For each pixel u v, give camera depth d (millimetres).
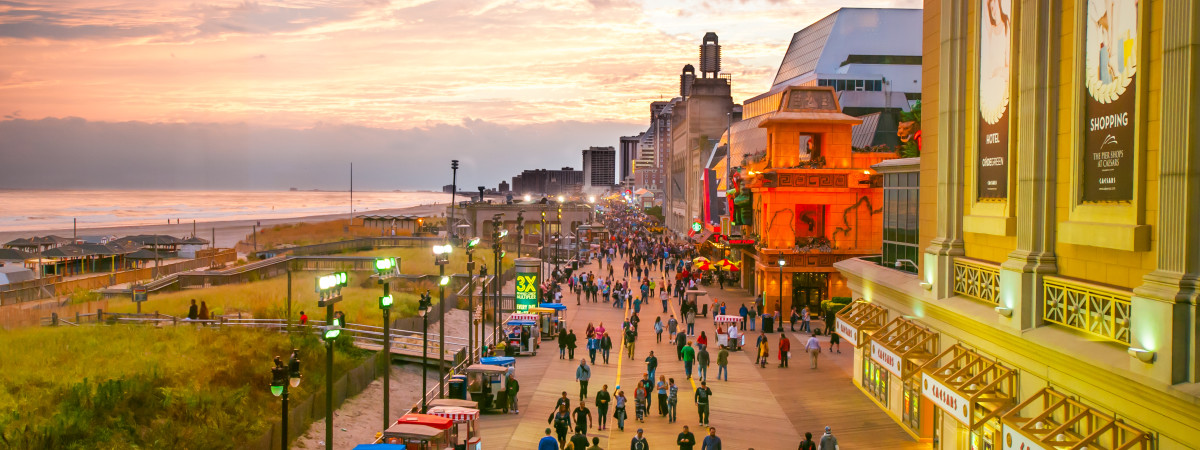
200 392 25000
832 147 48781
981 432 19062
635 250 93375
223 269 70438
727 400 28047
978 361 19609
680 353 35344
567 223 122000
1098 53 14727
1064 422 15602
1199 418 11570
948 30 21828
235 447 21625
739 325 40938
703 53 137875
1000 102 19078
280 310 42250
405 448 18203
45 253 73000
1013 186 18312
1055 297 15992
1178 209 12219
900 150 45875
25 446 19734
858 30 106188
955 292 21438
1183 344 12047
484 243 101750
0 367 27297
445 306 48906
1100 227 14391
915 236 31406
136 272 63000
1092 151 14992
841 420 25453
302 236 124312
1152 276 12750
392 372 33469
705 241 65375
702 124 131750
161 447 21250
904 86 104500
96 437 21250
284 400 16844
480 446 22469
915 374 21328
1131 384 13031
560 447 22359
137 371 26625
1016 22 18047
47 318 41188
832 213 48000
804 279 47906
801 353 36969
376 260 22156
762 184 48062
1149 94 13203
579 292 53250
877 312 28766
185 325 36531
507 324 39031
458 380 27328
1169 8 12305
